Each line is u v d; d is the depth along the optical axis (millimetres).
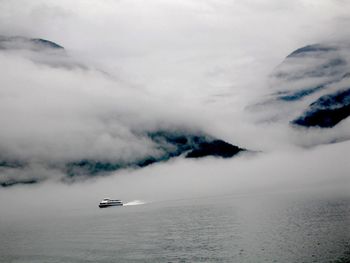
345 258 51156
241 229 80438
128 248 71938
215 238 73688
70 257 70000
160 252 66312
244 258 57094
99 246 76625
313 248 57656
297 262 52156
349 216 80188
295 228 73812
